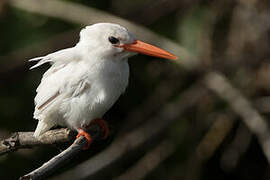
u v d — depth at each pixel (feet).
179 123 41.37
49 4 40.75
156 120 40.24
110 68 26.50
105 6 43.68
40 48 41.14
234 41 41.63
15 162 38.58
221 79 40.37
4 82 40.34
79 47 27.27
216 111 41.24
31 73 40.65
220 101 41.34
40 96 26.96
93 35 26.71
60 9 40.75
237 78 41.70
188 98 41.14
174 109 40.55
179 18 43.11
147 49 26.68
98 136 26.91
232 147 40.88
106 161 37.88
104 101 26.17
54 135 24.16
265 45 40.83
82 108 26.20
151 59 42.11
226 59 40.93
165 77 42.37
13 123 39.68
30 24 41.81
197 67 40.81
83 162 39.63
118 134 40.91
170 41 42.04
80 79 26.25
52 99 26.63
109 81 26.43
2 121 39.68
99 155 38.29
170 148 40.01
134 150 38.96
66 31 42.52
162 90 42.22
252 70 41.32
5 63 40.60
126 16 43.24
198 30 41.81
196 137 41.06
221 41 41.98
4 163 38.37
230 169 41.29
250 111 38.63
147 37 40.86
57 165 21.58
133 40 26.99
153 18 43.19
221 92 39.93
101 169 37.60
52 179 37.37
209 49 41.50
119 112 41.70
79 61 26.99
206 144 40.19
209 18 41.98
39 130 24.43
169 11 42.86
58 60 27.32
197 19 42.06
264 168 41.86
